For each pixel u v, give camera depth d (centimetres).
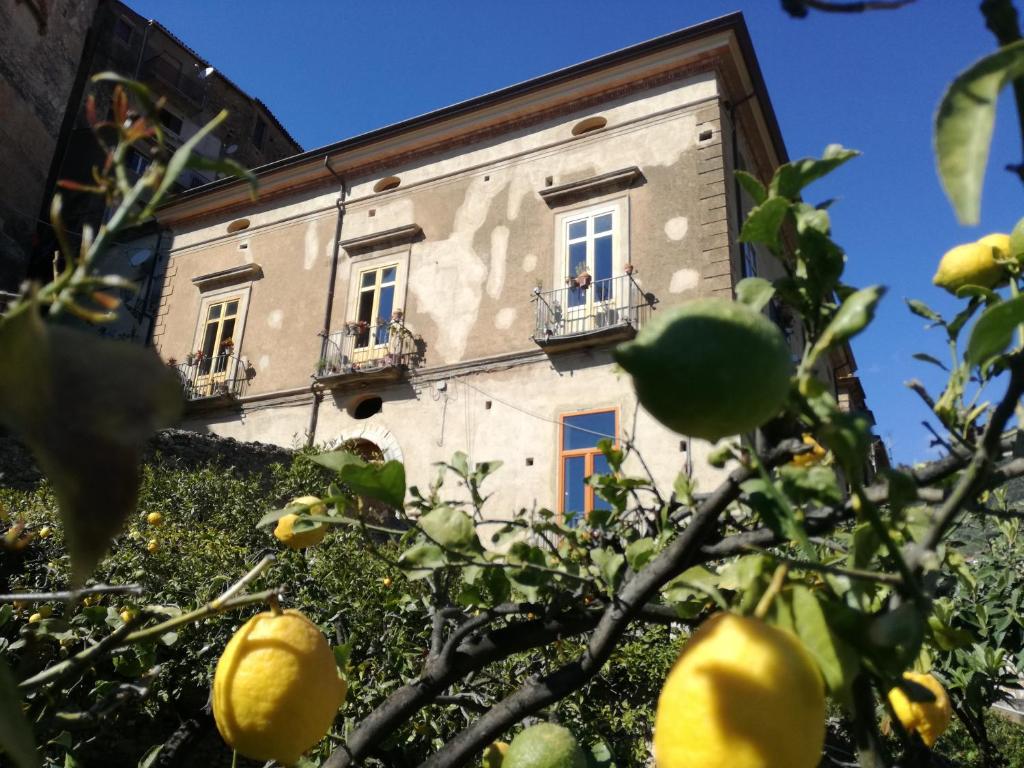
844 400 1152
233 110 2764
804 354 87
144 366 46
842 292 91
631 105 1346
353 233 1563
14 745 57
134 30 2427
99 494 42
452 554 136
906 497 83
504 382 1280
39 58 1672
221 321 1652
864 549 93
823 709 78
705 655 80
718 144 1240
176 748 328
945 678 290
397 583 336
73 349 46
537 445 1207
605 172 1312
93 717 113
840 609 84
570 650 414
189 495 927
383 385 1391
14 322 45
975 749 497
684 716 77
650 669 480
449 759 137
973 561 380
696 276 1179
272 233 1670
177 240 1808
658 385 75
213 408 1566
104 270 1842
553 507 1148
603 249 1270
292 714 106
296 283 1588
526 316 1302
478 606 156
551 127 1419
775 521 91
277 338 1559
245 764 488
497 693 355
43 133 1689
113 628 203
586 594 148
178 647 400
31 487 870
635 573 143
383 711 148
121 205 72
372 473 118
